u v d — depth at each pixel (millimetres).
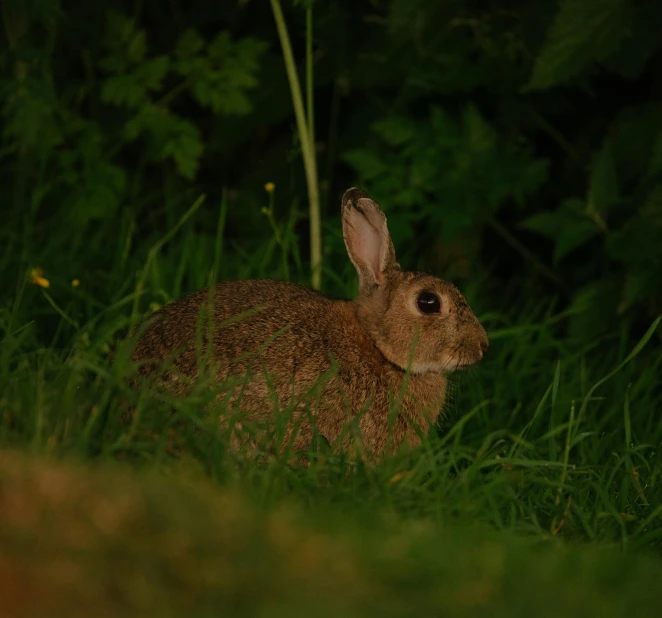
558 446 9375
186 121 12336
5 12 12078
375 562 5816
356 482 7230
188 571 5582
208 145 13469
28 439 6984
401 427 9578
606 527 7770
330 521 6352
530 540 6949
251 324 8906
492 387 10922
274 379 8656
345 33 13328
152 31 14188
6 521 5691
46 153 12102
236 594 5457
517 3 12828
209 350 8445
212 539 5832
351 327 9492
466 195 12359
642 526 7703
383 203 12367
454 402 10523
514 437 8328
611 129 12773
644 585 6203
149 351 8711
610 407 10680
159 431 7348
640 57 12047
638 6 11914
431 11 12461
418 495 7367
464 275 12875
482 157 12398
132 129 12273
